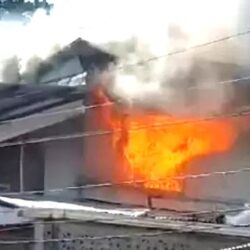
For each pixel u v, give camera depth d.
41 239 18.86
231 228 18.47
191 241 18.33
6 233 19.75
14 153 27.59
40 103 26.11
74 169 28.84
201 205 31.17
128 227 18.56
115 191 29.50
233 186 32.41
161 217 21.73
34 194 26.78
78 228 18.78
